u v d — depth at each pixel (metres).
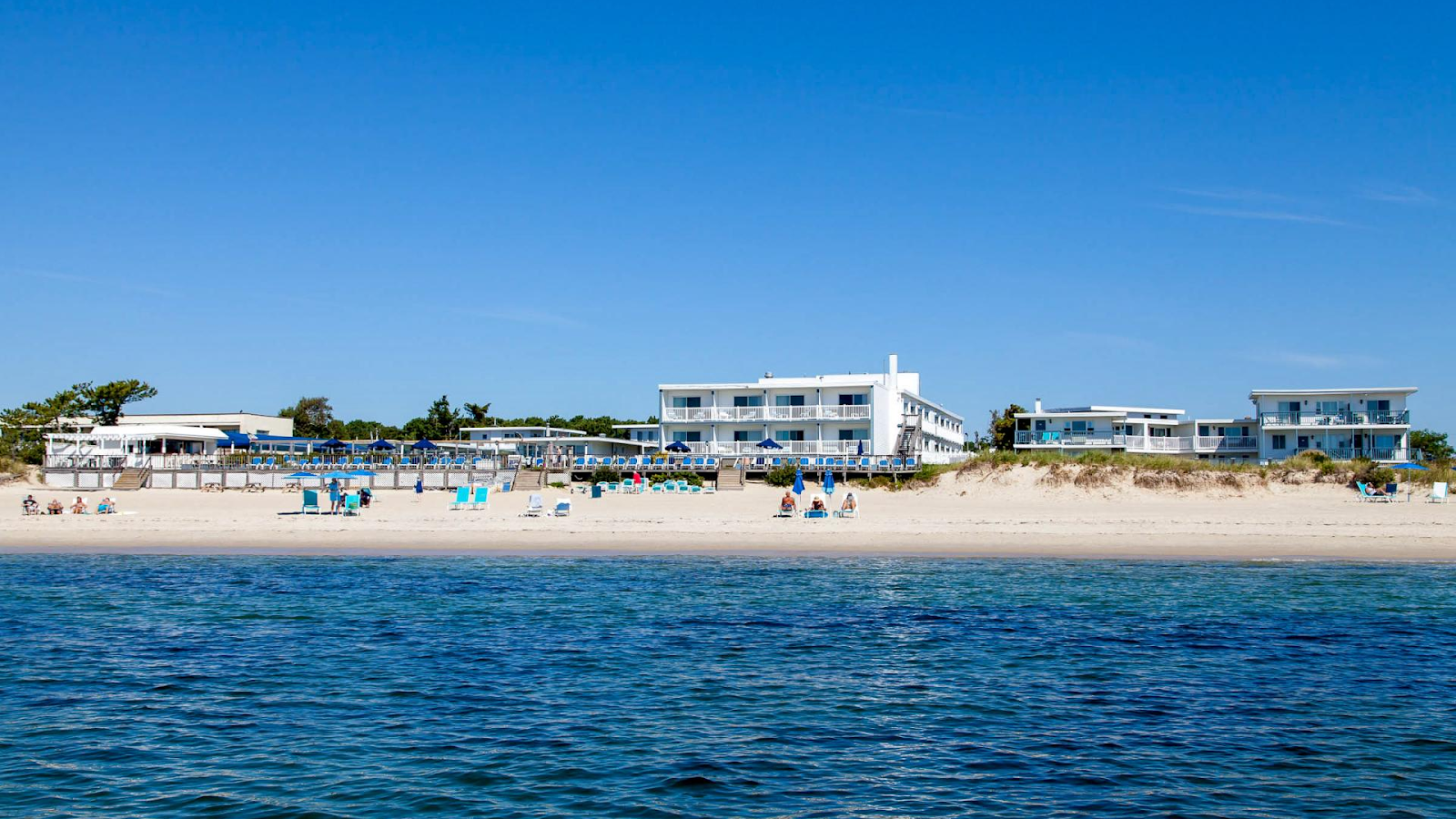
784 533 44.22
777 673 20.59
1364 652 22.20
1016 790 14.34
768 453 78.62
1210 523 45.31
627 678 20.28
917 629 24.86
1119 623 25.38
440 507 55.31
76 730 17.06
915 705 18.34
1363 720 17.34
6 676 20.52
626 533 44.75
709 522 47.09
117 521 49.22
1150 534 43.00
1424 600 28.55
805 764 15.36
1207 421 87.44
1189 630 24.55
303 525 47.47
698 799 14.05
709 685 19.70
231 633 24.61
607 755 15.76
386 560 38.56
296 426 125.88
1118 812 13.57
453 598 29.58
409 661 21.75
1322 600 28.61
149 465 68.88
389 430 131.75
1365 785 14.42
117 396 95.25
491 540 43.56
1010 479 60.44
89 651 22.78
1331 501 55.25
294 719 17.64
